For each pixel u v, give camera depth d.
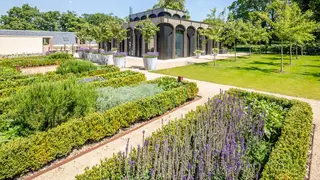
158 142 2.90
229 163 2.62
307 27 13.02
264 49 33.34
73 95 4.66
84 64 10.93
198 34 24.72
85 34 27.69
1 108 5.24
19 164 3.47
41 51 30.59
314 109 6.78
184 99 7.32
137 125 5.62
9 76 8.86
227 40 18.66
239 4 41.78
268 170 2.52
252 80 11.34
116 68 11.49
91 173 2.47
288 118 4.21
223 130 3.35
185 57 23.42
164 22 20.38
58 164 3.91
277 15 14.47
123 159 2.65
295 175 2.43
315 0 27.14
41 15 59.59
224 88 9.53
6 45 27.53
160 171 2.61
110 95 6.14
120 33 19.47
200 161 2.50
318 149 4.30
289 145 3.12
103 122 4.75
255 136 3.53
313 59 22.36
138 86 7.44
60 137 4.00
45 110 4.25
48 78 8.55
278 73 13.51
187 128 3.37
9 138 3.98
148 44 22.25
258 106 5.11
